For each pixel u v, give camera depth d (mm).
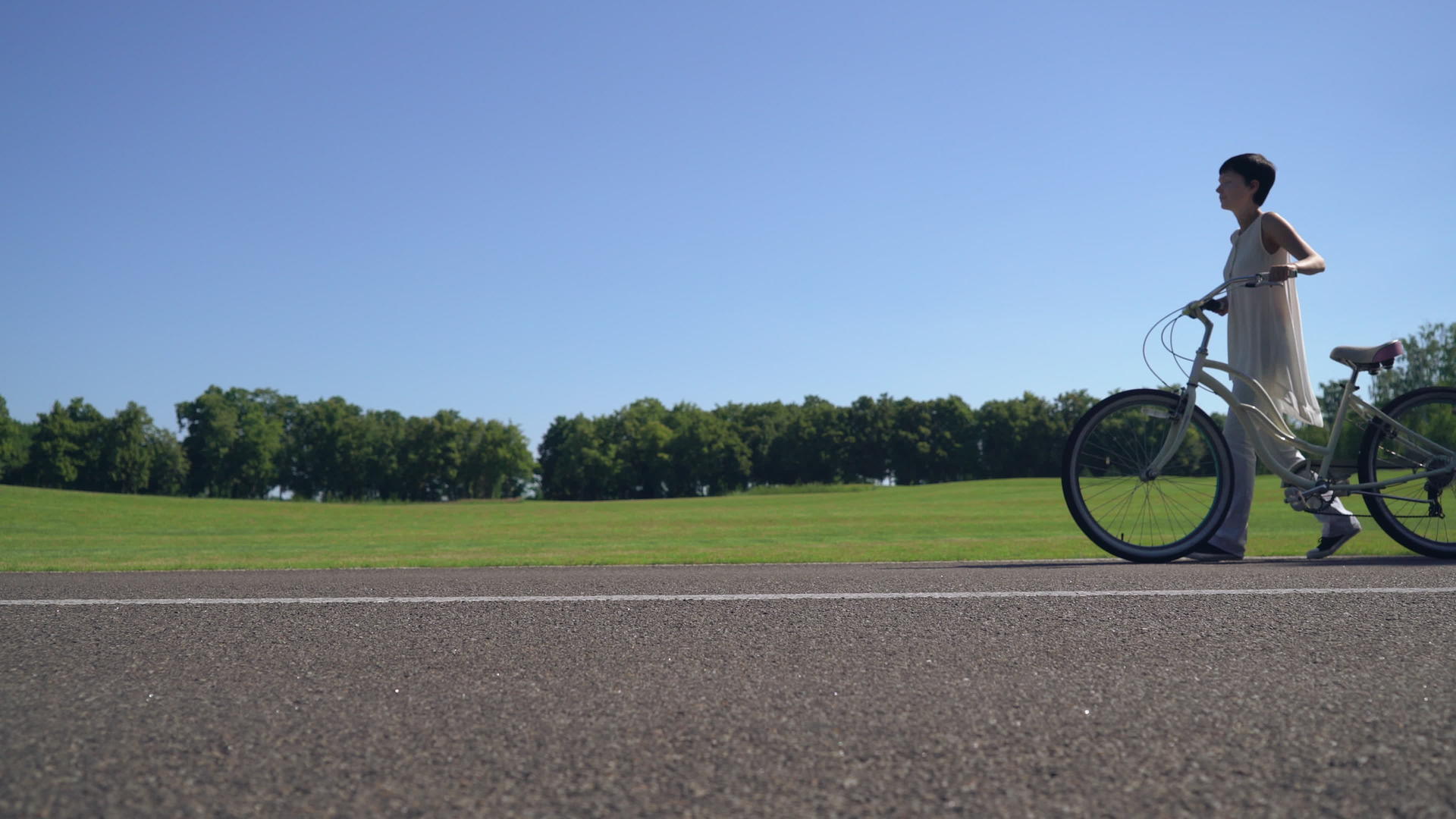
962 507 28109
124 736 1712
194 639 2668
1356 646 2373
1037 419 119250
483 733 1725
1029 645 2439
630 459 120062
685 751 1606
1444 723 1706
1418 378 26281
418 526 21469
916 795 1393
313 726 1777
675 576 4098
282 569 5102
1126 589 3340
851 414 123625
